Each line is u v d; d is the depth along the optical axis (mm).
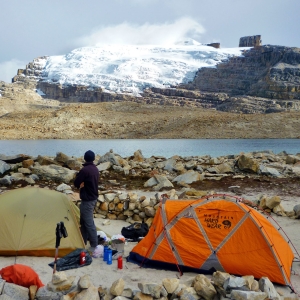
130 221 11188
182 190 14016
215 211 7695
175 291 6219
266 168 18531
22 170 16547
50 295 5969
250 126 131625
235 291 5914
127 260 8070
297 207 11625
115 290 6000
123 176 17609
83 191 8383
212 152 56562
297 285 7062
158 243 7773
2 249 8008
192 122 139625
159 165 19734
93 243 8500
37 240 8141
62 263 7590
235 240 7457
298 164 22703
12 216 8289
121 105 177125
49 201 8633
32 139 131875
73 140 122062
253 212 7684
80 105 175750
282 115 143375
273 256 7195
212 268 7430
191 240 7656
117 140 118750
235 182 16797
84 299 5793
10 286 5949
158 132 135875
